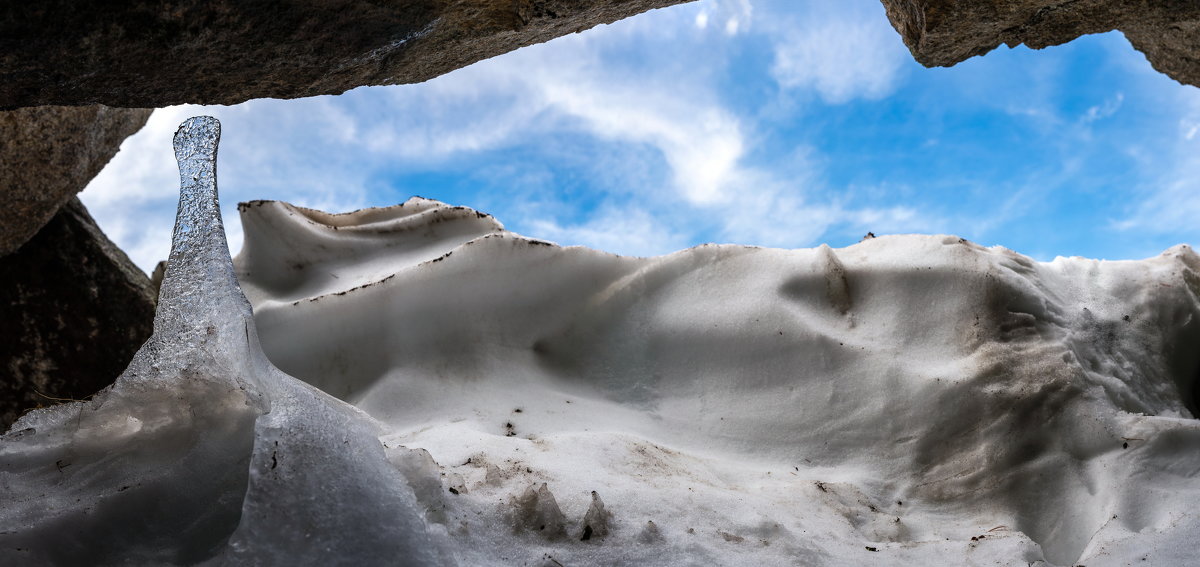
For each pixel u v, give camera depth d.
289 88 2.87
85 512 2.04
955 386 3.18
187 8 2.41
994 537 2.59
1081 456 2.98
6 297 4.90
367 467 2.06
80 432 2.20
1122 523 2.64
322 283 3.98
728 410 3.39
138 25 2.41
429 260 3.70
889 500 2.98
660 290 3.77
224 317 2.16
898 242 3.78
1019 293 3.41
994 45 3.23
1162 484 2.77
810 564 2.40
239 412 2.20
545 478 2.66
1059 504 2.89
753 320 3.53
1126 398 3.19
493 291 3.69
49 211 4.43
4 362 4.86
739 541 2.45
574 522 2.40
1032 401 3.10
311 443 2.01
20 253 4.95
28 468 2.15
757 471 3.10
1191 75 3.46
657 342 3.61
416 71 3.06
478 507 2.38
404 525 2.01
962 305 3.43
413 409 3.35
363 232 4.21
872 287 3.60
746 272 3.72
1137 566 2.32
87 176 4.47
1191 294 3.57
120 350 5.12
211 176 2.38
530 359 3.62
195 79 2.68
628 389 3.54
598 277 3.79
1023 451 3.02
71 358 5.00
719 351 3.52
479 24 2.88
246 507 1.90
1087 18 3.08
